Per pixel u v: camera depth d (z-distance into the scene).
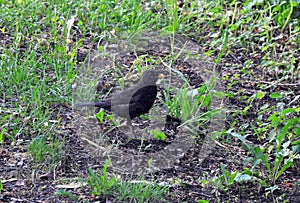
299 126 8.75
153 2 13.08
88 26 12.25
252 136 9.35
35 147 8.38
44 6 12.61
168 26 12.15
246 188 8.04
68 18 12.41
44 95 9.85
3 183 7.84
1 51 11.00
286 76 10.86
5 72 10.31
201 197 7.81
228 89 10.42
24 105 9.62
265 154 8.83
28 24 11.91
